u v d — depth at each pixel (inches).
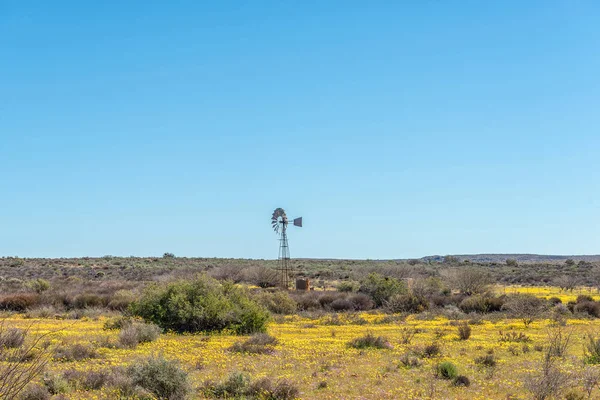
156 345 1088.8
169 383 662.5
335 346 1106.1
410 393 706.2
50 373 710.5
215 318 1334.9
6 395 456.1
